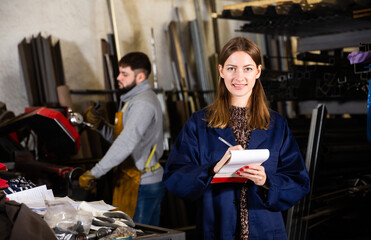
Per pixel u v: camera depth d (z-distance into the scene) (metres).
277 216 2.02
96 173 2.95
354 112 3.71
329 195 3.69
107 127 3.45
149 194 3.08
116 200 3.12
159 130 3.15
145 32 4.94
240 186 1.99
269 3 4.04
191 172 1.91
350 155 3.95
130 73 3.17
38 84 4.15
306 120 4.38
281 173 2.03
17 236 1.32
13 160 2.73
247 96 2.06
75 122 2.93
